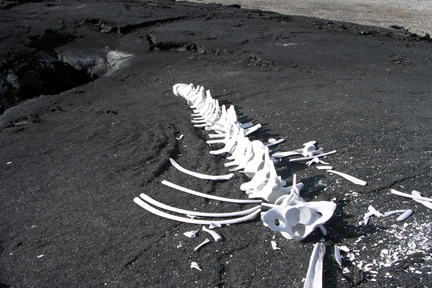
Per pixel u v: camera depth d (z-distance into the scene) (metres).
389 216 5.18
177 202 5.90
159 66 15.12
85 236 5.23
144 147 7.89
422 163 6.29
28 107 11.54
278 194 5.46
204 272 4.45
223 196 6.01
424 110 8.73
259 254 4.68
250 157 6.46
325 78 12.52
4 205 6.10
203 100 9.88
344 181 6.08
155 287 4.30
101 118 9.90
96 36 17.86
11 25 17.38
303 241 4.82
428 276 4.13
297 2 29.70
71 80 16.34
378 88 11.08
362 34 18.23
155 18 19.66
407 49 15.83
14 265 4.80
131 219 5.54
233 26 18.89
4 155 7.92
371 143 7.19
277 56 15.05
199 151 7.60
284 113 9.26
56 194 6.34
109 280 4.45
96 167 7.17
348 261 4.49
